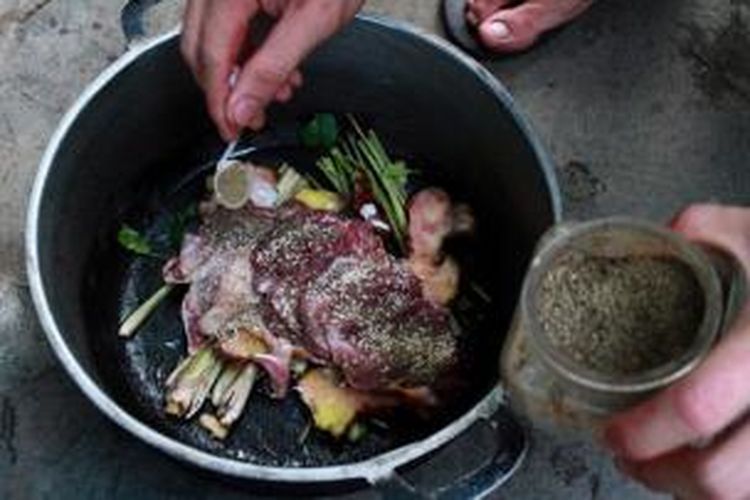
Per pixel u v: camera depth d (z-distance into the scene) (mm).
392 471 793
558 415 739
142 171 991
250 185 979
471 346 966
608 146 1094
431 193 986
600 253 726
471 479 807
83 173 922
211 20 854
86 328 940
